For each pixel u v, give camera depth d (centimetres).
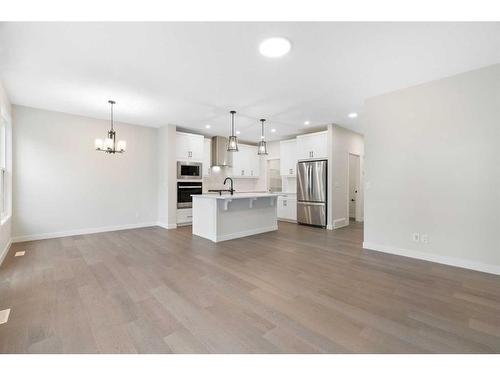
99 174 505
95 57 250
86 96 365
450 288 241
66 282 255
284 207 679
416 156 329
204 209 465
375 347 156
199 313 196
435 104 311
